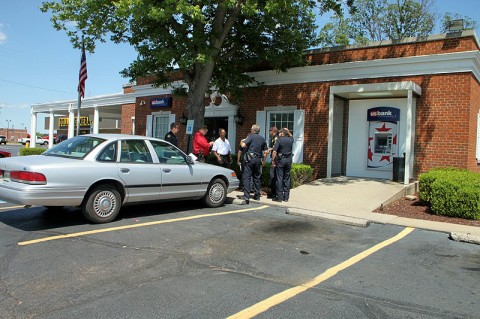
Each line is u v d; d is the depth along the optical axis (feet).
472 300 13.78
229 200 32.24
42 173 20.30
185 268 15.98
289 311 12.36
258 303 12.87
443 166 37.73
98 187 22.39
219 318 11.73
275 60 42.55
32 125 98.32
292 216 27.12
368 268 16.85
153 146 25.70
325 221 26.02
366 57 42.34
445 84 37.78
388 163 42.39
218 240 20.29
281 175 31.91
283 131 32.45
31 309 11.93
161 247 18.65
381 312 12.56
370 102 43.60
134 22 37.24
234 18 37.70
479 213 26.91
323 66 44.19
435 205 28.40
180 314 11.91
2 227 21.39
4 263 15.76
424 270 16.83
